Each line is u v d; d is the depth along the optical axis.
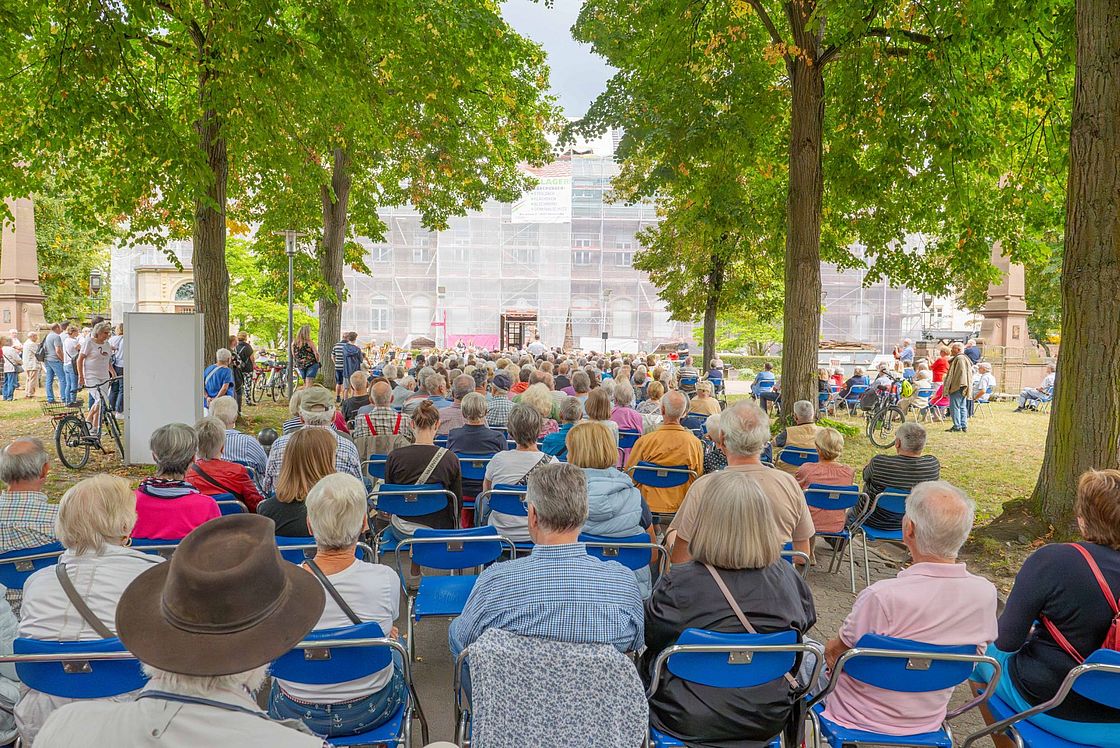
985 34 9.95
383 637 2.61
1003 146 12.32
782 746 2.90
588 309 57.50
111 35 9.59
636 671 2.38
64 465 9.77
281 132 12.48
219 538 1.49
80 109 9.93
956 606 2.80
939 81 10.66
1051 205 12.49
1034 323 36.69
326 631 2.59
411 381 11.15
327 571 2.90
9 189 11.33
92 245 37.59
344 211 19.52
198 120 11.99
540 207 56.66
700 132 12.87
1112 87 6.21
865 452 13.12
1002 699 3.08
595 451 4.52
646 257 24.09
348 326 56.31
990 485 10.15
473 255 56.28
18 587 3.61
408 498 4.89
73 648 2.48
